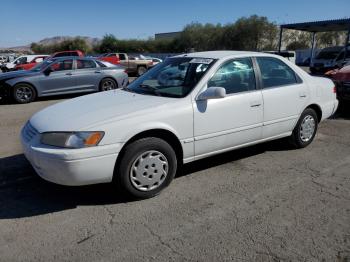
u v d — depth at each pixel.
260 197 3.98
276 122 5.06
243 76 4.70
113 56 25.64
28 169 4.91
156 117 3.87
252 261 2.85
